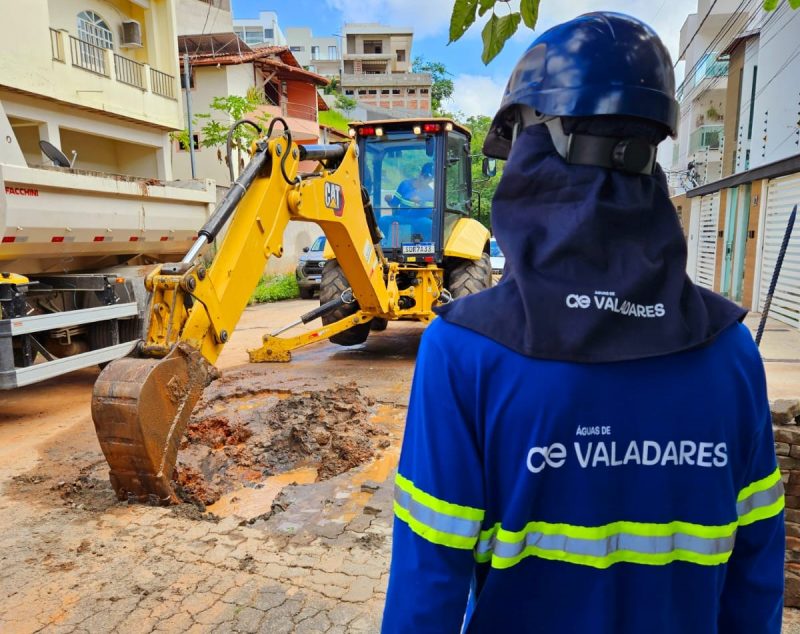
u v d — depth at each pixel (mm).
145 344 3596
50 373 5492
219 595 2688
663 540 943
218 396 5871
